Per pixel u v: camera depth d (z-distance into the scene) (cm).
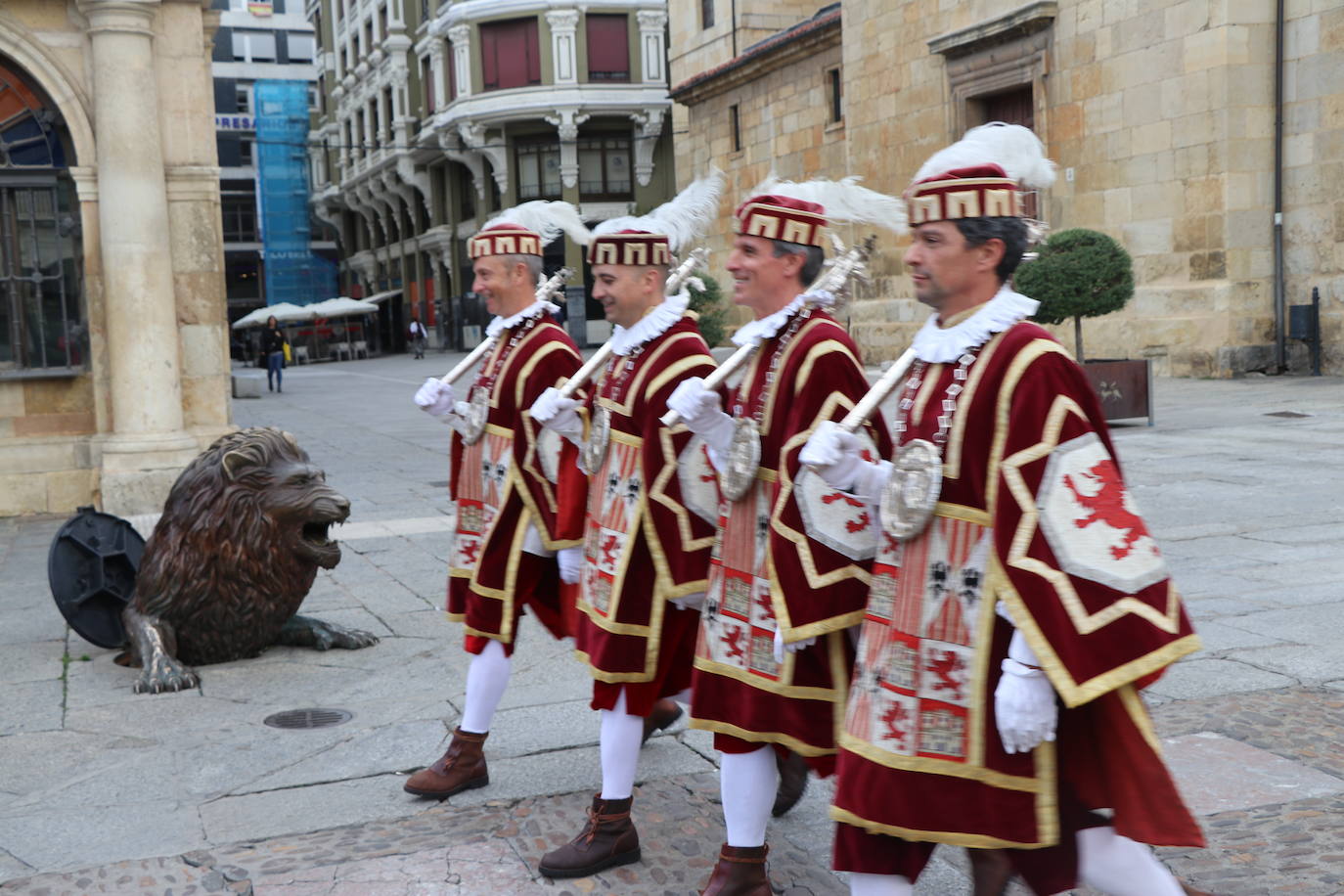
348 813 384
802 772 364
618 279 342
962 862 338
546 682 514
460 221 4478
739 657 295
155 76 975
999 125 243
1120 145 1867
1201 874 318
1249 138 1727
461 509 412
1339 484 907
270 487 544
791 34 2677
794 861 340
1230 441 1158
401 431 1619
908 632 237
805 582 274
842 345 283
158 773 423
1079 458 221
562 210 418
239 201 6147
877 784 237
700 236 355
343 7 5322
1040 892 238
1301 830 341
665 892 325
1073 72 1928
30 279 988
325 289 5953
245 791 404
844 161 2594
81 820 383
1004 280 239
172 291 984
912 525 235
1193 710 442
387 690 512
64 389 1010
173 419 982
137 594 558
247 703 498
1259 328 1755
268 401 2378
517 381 390
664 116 3991
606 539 342
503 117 3953
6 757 442
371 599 674
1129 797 223
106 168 956
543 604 410
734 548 298
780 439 287
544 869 335
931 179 236
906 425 243
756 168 2936
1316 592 604
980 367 232
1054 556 217
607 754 339
